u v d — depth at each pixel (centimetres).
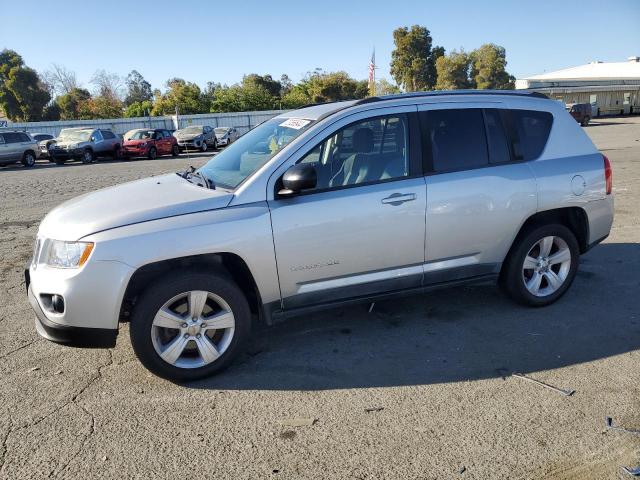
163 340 356
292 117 436
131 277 334
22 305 511
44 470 273
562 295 471
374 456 279
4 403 337
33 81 5272
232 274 386
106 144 2669
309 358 389
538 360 376
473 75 7006
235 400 336
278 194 363
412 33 6656
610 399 325
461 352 391
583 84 6156
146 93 9031
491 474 263
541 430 297
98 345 341
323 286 384
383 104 400
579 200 450
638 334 412
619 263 588
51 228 352
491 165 425
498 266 439
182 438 298
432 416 313
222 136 3709
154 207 352
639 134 2811
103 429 307
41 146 2880
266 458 279
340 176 384
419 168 402
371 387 347
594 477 260
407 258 402
